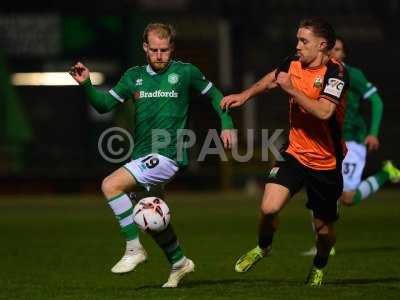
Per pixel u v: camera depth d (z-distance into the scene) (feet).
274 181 83.41
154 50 83.61
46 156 286.66
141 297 81.82
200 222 184.55
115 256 126.31
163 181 84.89
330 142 83.25
